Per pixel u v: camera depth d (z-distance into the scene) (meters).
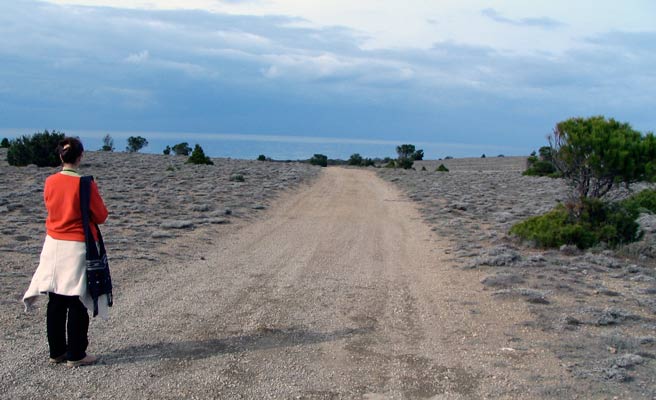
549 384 5.43
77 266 5.56
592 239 13.39
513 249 13.59
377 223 19.62
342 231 17.30
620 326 7.31
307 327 7.20
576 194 14.73
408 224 19.44
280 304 8.30
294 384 5.43
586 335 6.92
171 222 16.55
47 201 5.68
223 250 13.14
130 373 5.58
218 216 19.27
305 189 34.25
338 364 5.97
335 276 10.46
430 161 115.31
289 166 62.91
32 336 6.57
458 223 18.75
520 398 5.16
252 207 22.77
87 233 5.60
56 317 5.71
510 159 115.81
